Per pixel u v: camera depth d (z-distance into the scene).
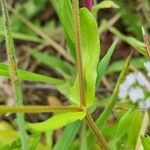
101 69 0.22
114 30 0.36
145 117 0.25
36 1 0.41
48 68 0.40
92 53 0.20
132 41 0.31
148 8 0.37
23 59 0.40
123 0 0.38
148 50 0.24
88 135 0.24
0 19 0.20
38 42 0.41
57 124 0.18
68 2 0.22
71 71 0.36
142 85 0.24
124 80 0.25
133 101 0.24
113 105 0.23
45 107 0.16
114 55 0.37
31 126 0.19
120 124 0.23
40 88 0.38
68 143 0.22
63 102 0.37
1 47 0.40
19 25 0.40
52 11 0.41
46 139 0.31
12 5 0.41
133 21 0.36
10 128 0.33
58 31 0.41
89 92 0.19
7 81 0.39
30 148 0.21
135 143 0.25
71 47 0.24
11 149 0.21
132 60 0.33
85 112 0.18
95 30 0.20
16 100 0.19
